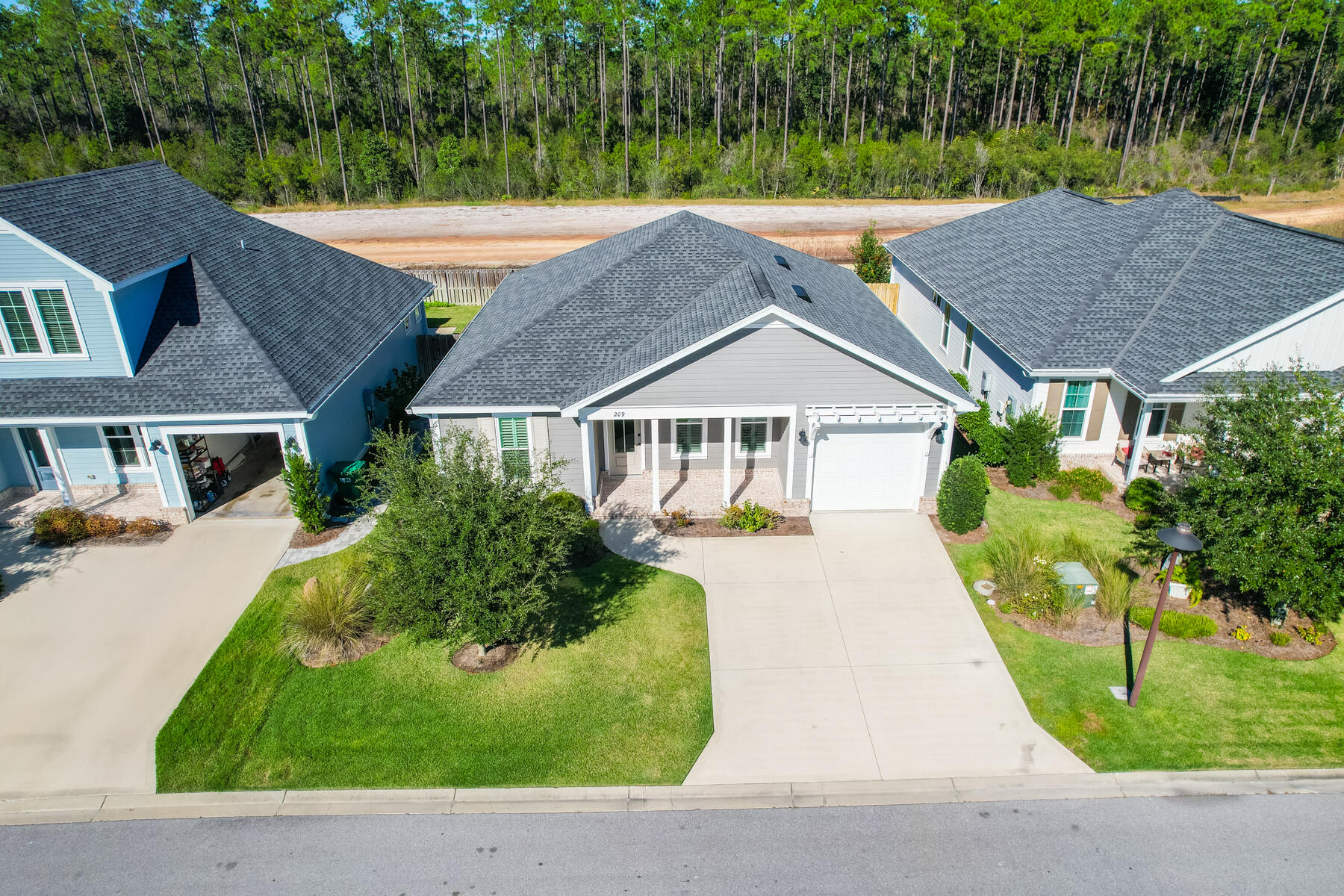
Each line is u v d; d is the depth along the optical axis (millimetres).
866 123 80000
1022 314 22109
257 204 60250
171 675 13766
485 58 80812
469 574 12258
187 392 17438
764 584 16172
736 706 13016
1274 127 77938
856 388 17656
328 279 23359
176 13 75438
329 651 14211
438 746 12234
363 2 68438
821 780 11625
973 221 30969
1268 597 13539
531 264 41688
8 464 19234
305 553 17250
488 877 10172
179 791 11547
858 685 13430
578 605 15562
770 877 10148
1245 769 11688
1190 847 10516
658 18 69500
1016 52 75375
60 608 15516
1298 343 18531
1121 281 21875
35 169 66312
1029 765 11844
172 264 18844
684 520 18281
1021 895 9891
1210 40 76188
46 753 12203
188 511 18375
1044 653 14133
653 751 12133
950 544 17500
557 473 18719
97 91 71875
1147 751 12023
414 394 23297
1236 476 13758
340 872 10281
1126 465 20703
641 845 10617
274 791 11531
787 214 53531
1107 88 81188
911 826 10898
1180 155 72125
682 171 60188
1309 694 13047
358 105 77125
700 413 17844
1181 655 13961
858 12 69500
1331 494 12969
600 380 17891
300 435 17719
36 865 10477
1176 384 18375
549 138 73000
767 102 80375
